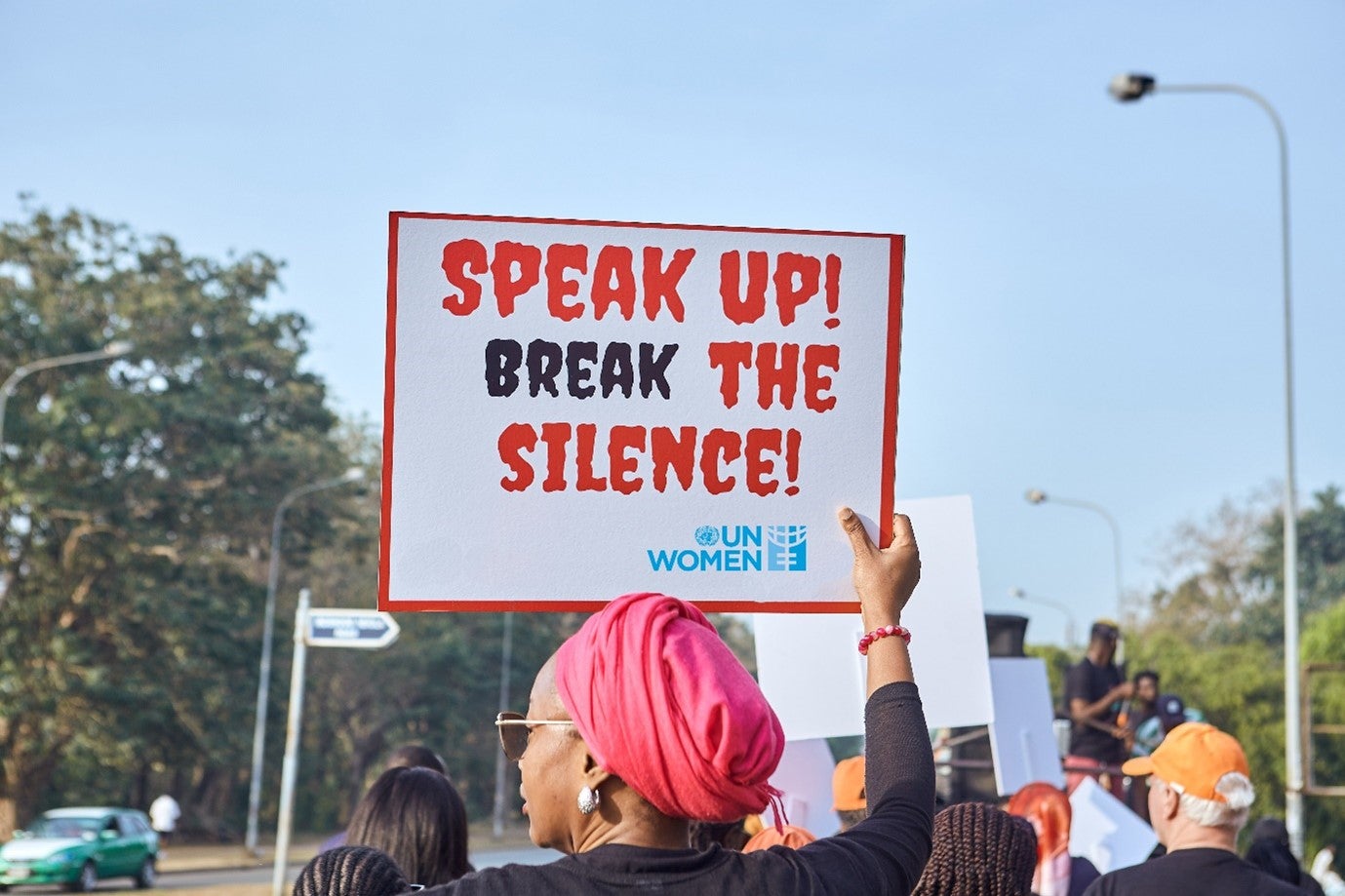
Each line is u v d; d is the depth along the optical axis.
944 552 3.75
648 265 2.62
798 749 4.86
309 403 48.91
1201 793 4.00
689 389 2.62
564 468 2.59
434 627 63.06
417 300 2.57
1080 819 6.27
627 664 1.93
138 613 42.28
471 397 2.58
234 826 55.91
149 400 43.78
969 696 3.70
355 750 63.72
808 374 2.65
